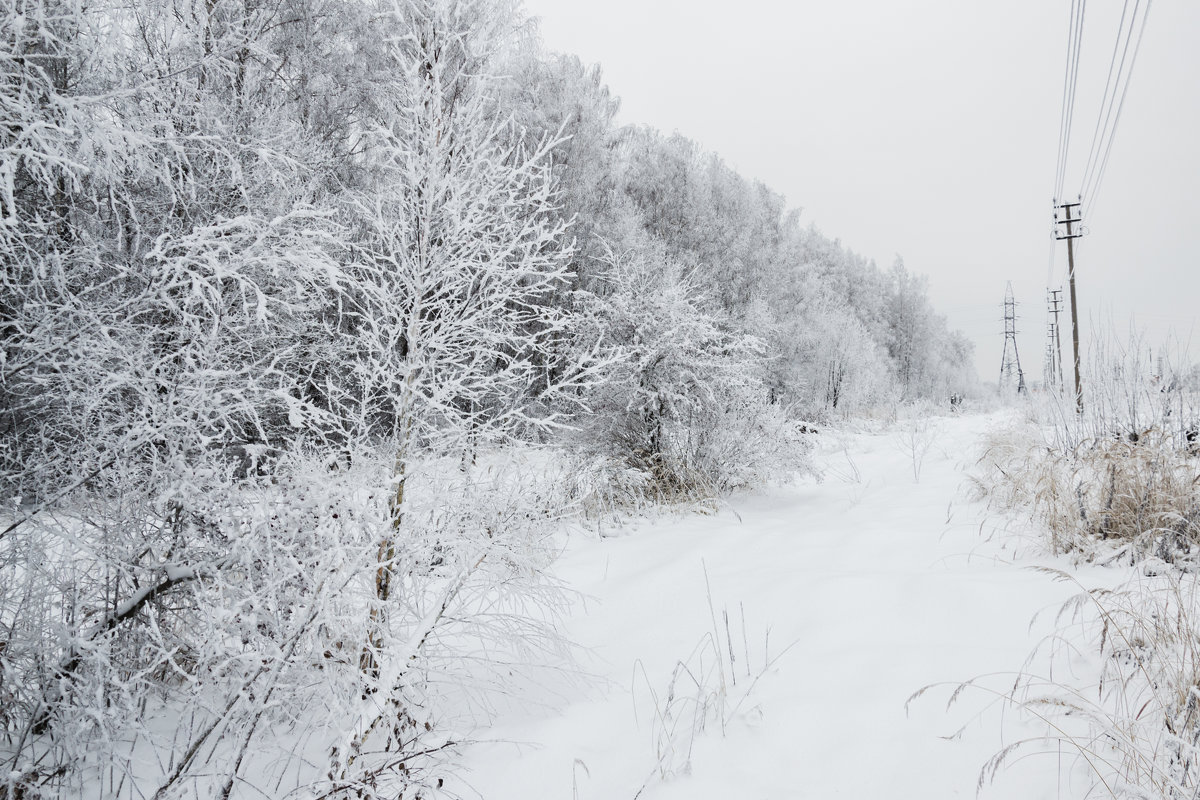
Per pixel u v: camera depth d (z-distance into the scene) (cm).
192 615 236
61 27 204
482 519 261
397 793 202
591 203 1284
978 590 314
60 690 197
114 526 230
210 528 231
